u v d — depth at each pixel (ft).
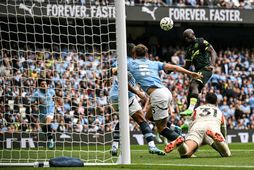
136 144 105.70
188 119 67.31
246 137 115.85
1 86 87.92
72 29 120.47
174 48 148.25
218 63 137.90
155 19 136.36
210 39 158.10
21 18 115.24
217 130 53.52
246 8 142.92
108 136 94.99
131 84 56.54
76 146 93.86
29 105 83.97
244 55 145.89
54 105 86.02
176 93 123.54
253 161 48.26
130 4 134.82
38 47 121.39
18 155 64.59
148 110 59.16
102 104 96.37
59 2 114.62
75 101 97.09
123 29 47.93
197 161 48.57
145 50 56.49
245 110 130.21
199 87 68.03
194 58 67.87
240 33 159.74
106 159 54.29
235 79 136.05
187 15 138.41
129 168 42.93
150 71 55.93
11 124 84.74
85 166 45.11
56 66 105.09
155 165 44.16
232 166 42.52
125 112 47.24
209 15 140.15
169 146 51.96
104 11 116.26
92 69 108.58
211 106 54.65
